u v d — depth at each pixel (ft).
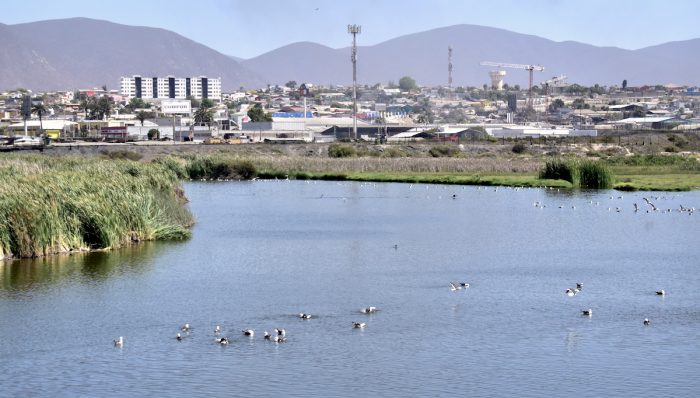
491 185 617.62
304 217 438.40
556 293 257.14
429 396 173.68
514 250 334.24
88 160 492.95
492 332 215.10
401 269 294.25
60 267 286.25
